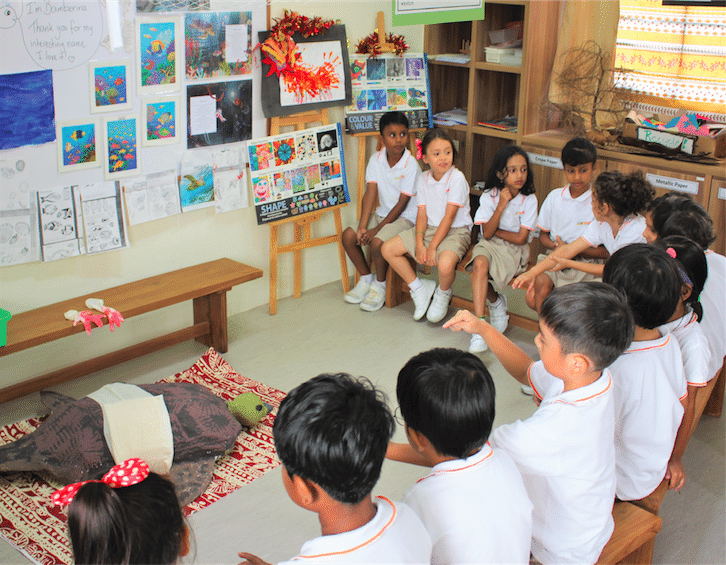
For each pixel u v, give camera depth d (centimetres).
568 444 149
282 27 351
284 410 115
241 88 348
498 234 349
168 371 323
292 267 409
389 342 355
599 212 295
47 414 286
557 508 156
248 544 220
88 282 315
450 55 437
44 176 290
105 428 236
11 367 301
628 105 388
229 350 344
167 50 314
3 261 286
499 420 285
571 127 401
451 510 130
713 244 346
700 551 217
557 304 145
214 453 251
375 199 405
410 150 433
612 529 167
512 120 434
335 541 111
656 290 168
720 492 247
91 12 286
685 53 380
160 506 113
